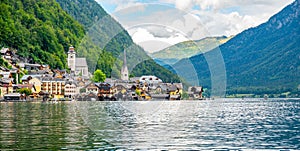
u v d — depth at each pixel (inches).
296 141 1232.8
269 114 2810.0
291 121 2112.5
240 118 2317.9
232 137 1293.1
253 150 1059.3
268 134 1419.8
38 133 1328.7
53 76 5772.6
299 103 5876.0
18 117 2096.5
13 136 1257.4
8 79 5452.8
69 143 1094.4
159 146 1000.2
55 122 1734.7
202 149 1029.8
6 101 5270.7
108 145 996.6
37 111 2706.7
